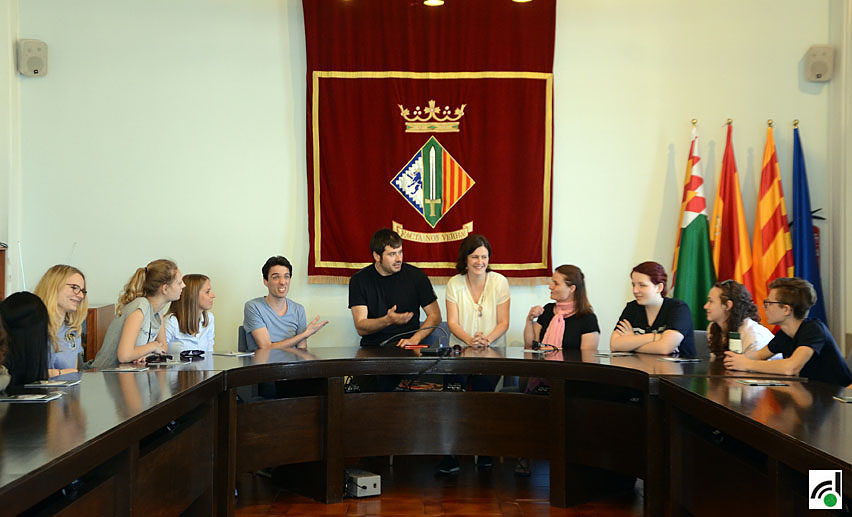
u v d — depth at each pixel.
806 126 5.79
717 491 3.02
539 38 5.76
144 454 2.78
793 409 2.71
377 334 4.98
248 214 5.86
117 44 5.82
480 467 4.96
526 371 4.20
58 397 2.86
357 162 5.80
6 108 5.61
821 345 3.53
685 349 4.39
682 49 5.84
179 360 4.08
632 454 3.91
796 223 5.66
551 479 4.20
